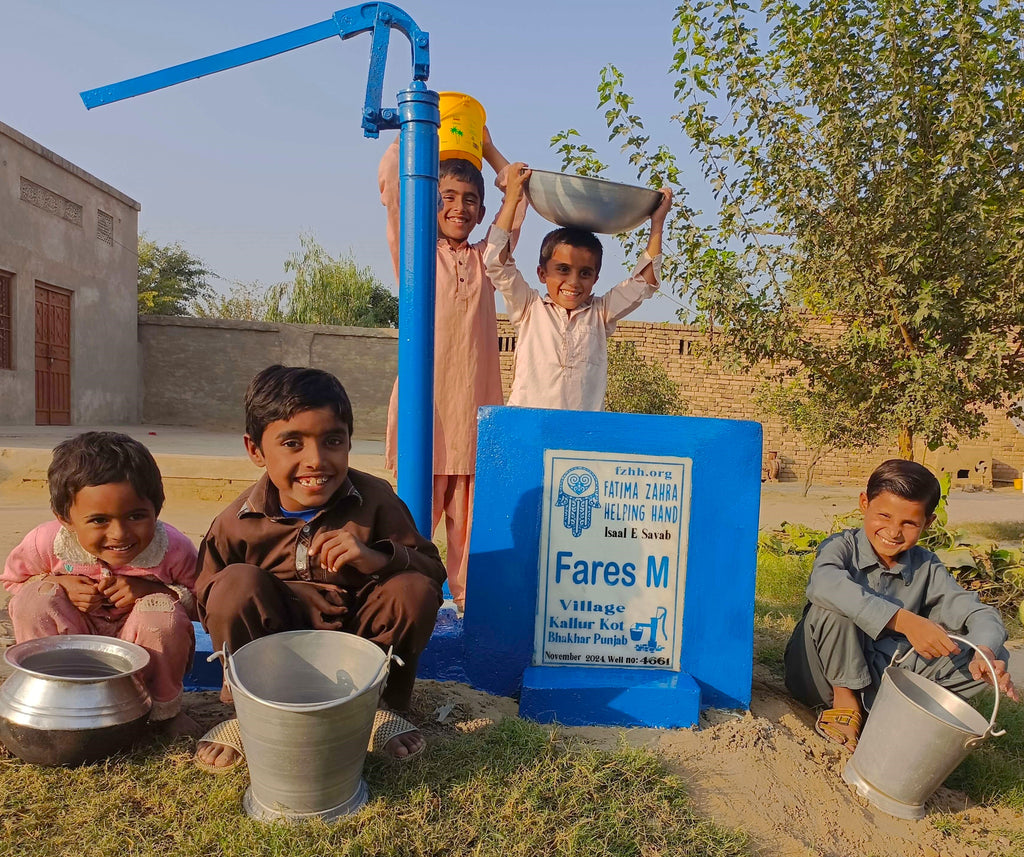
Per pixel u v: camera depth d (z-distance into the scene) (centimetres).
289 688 226
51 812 199
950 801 267
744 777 245
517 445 292
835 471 1698
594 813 214
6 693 216
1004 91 582
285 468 226
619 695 273
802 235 643
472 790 218
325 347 1867
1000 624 271
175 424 1845
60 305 1535
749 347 687
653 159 611
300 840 190
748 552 295
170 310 3403
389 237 360
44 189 1452
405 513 249
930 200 598
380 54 314
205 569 241
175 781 215
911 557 301
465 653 293
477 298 366
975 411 698
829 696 303
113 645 233
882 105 603
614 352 1369
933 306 585
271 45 318
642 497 294
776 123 635
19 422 1382
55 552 243
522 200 362
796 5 625
